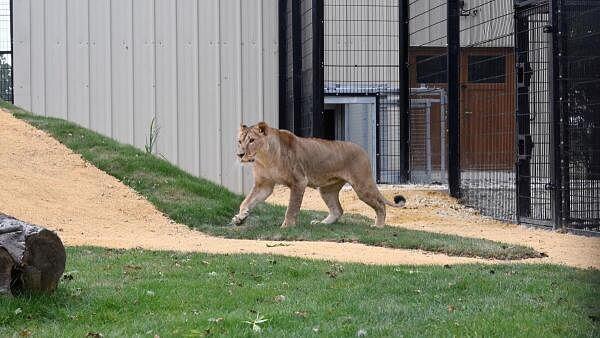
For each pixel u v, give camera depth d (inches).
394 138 899.4
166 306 321.1
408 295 348.2
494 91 792.9
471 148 797.2
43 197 610.2
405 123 876.6
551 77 604.1
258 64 921.5
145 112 904.9
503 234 604.4
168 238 546.3
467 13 842.2
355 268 408.2
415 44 896.3
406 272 397.4
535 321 298.2
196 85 912.3
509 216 699.4
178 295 338.6
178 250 466.9
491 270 405.1
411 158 880.9
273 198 818.2
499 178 759.7
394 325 293.9
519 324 293.6
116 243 494.9
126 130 901.2
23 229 313.9
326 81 890.7
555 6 601.3
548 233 601.6
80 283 356.5
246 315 306.2
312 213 687.1
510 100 768.9
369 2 903.7
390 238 535.5
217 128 916.6
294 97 874.1
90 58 895.1
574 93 606.2
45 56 887.7
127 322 297.4
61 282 354.0
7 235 309.4
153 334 279.0
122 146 773.3
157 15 905.5
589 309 319.0
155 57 905.5
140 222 614.5
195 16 911.7
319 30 805.9
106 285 353.4
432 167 885.2
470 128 802.8
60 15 890.1
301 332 282.8
